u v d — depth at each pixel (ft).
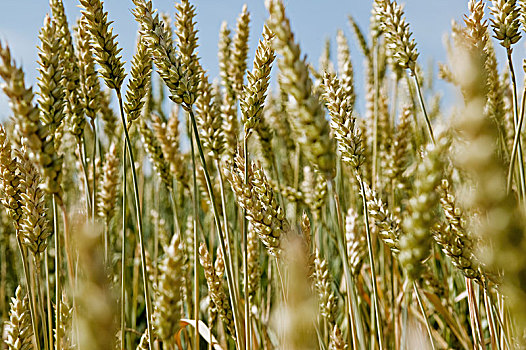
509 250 1.41
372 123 5.16
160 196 6.59
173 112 4.40
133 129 5.99
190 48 3.45
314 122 2.75
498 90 3.98
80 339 1.62
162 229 4.74
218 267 3.77
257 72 3.43
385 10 3.58
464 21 3.32
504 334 3.26
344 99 3.33
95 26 3.37
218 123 3.64
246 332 3.43
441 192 3.13
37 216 3.25
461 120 1.41
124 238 3.47
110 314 1.65
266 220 3.24
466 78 1.41
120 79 3.42
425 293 4.26
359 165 3.32
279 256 3.27
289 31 2.73
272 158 4.58
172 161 4.28
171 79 3.39
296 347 1.60
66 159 5.68
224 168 3.56
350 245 3.93
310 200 4.37
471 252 3.10
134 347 4.52
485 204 1.40
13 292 5.87
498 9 3.38
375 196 3.35
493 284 2.35
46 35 3.20
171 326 2.76
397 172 4.36
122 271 3.43
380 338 3.30
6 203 3.30
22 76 2.93
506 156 3.99
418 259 2.59
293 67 2.74
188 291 4.27
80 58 3.66
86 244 1.68
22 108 2.94
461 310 4.57
